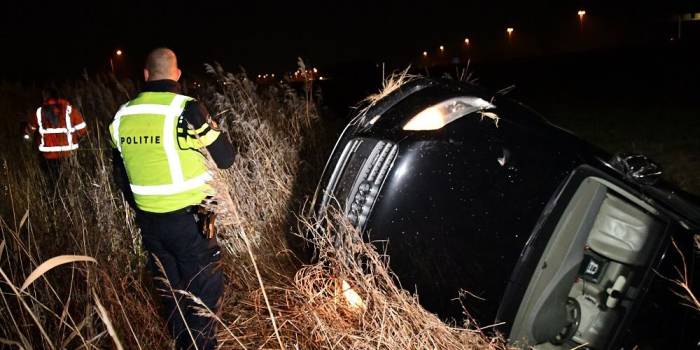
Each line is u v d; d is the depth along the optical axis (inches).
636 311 128.0
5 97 504.1
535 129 125.2
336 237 125.0
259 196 193.8
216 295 129.6
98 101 334.3
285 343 127.6
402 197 117.3
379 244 118.1
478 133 122.0
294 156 227.1
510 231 117.6
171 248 125.3
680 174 265.1
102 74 350.0
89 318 110.8
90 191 187.3
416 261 118.0
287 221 185.2
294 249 174.2
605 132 402.9
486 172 119.0
